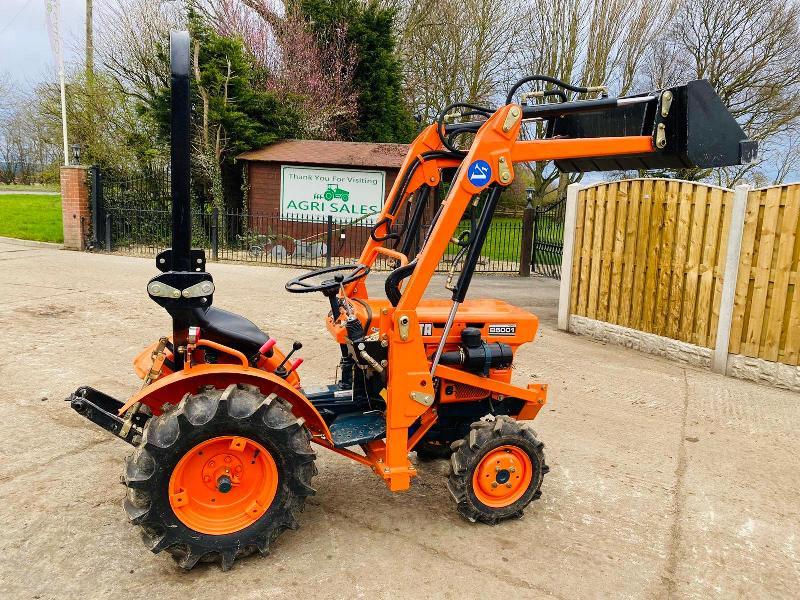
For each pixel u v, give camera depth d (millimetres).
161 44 14805
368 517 3395
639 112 3332
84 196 12914
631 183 7215
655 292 7098
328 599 2670
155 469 2654
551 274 12922
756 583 2992
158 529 2703
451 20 23172
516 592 2789
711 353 6574
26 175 37906
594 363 6703
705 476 4145
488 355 3408
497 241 16953
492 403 3668
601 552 3170
